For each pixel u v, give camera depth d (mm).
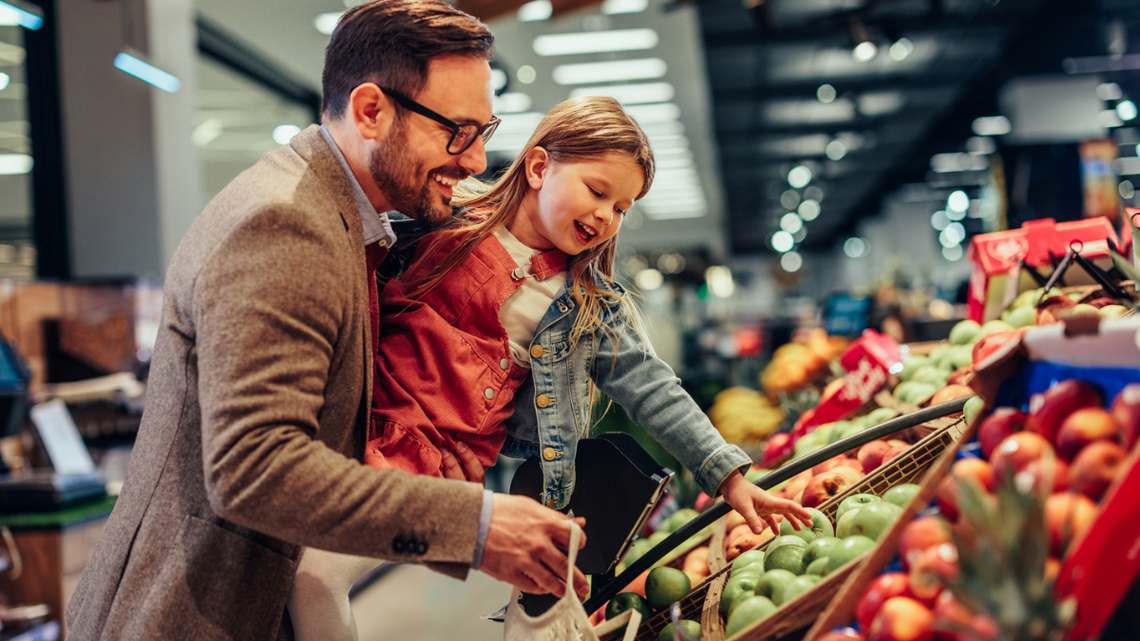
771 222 31891
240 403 898
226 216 1002
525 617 1109
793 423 2725
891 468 1283
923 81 13516
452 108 1099
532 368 1351
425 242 1398
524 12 8266
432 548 943
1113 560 669
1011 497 665
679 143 15000
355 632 1226
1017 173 5227
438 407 1260
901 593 789
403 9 1099
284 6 6684
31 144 4684
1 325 4012
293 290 951
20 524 3004
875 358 1950
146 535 1049
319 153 1120
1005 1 9820
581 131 1307
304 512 893
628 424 3613
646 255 29500
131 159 4758
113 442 4094
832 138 17250
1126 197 7793
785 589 1059
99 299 4445
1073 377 860
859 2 9156
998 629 636
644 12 8586
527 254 1393
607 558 1261
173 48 5070
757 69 12094
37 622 2896
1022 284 1810
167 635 1006
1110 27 10609
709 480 1323
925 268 14211
